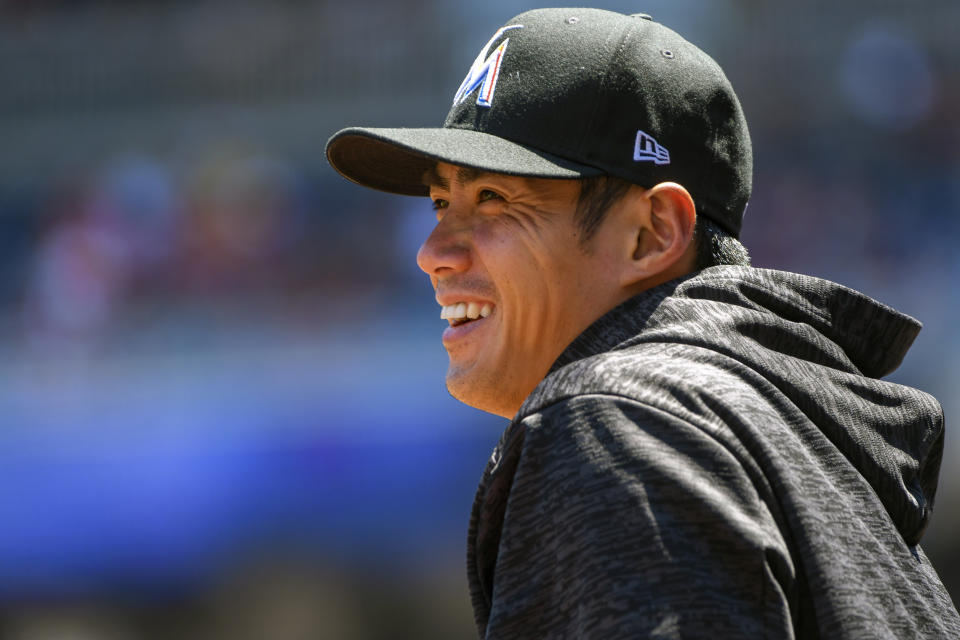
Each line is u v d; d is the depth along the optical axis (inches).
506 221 189.3
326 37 2374.5
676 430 151.2
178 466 1537.9
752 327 171.8
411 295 1678.2
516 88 185.6
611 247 185.2
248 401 1551.4
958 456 1246.9
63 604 1530.5
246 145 2389.3
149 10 2445.9
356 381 1535.4
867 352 185.6
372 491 1464.1
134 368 1630.2
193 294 1787.6
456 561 1444.4
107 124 2413.9
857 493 163.3
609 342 174.1
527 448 156.2
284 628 1498.5
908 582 159.5
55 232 1829.5
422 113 2342.5
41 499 1555.1
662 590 140.9
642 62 184.9
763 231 1717.5
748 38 2108.8
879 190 1749.5
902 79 1979.6
